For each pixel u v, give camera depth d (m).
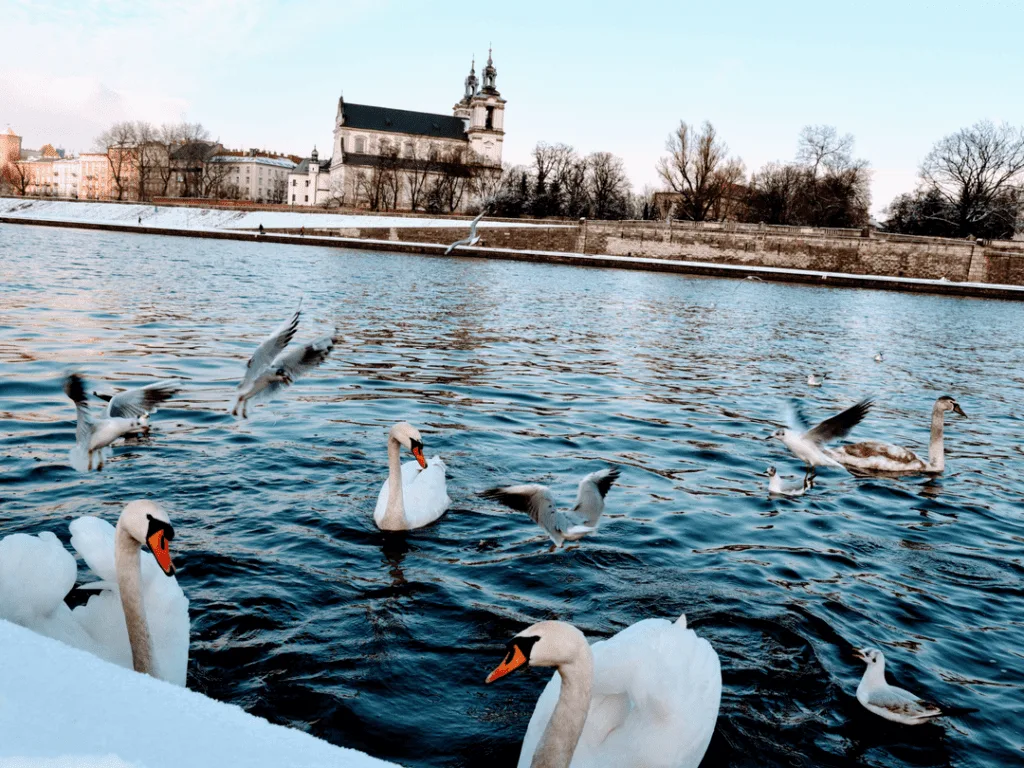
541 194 127.06
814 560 8.91
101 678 2.70
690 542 9.22
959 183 97.62
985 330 41.66
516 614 7.21
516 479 11.09
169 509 9.07
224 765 2.27
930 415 18.39
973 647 7.06
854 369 25.00
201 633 6.52
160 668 4.64
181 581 7.38
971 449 15.09
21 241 63.62
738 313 42.06
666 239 94.69
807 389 20.45
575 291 48.91
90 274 37.81
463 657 6.46
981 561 9.16
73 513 8.68
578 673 3.76
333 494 9.98
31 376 15.01
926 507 11.13
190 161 154.12
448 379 18.08
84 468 5.61
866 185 110.44
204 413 13.36
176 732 2.43
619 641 4.88
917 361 28.08
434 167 150.50
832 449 13.25
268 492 9.89
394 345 22.55
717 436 14.41
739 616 7.36
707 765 5.27
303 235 101.88
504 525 9.41
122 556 4.48
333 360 19.38
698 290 57.84
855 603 7.82
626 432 14.27
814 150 107.62
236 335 22.06
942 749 5.58
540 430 13.96
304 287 39.03
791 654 6.74
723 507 10.55
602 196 128.12
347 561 8.15
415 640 6.66
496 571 8.14
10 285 30.11
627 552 8.78
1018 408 20.02
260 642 6.45
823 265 87.62
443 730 5.52
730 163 110.06
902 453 12.91
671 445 13.55
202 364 17.50
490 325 29.02
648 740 4.48
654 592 7.80
